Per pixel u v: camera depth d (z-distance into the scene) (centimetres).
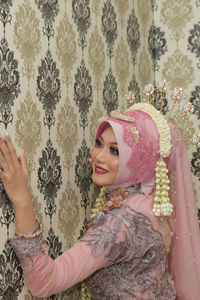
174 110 310
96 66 236
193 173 300
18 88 178
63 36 207
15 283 176
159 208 180
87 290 212
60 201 205
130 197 185
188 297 192
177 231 194
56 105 202
